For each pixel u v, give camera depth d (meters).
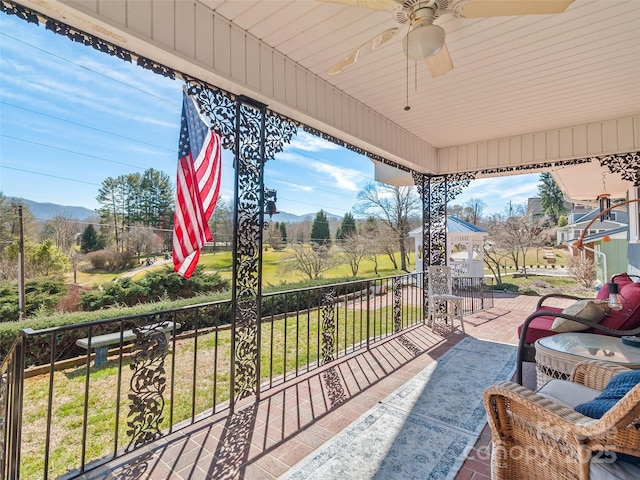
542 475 1.25
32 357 4.29
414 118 4.08
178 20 2.04
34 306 6.91
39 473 1.94
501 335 4.55
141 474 1.80
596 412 1.22
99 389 3.26
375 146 3.87
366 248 14.11
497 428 1.39
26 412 2.75
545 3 1.65
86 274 7.99
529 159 4.59
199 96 2.33
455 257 11.67
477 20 2.24
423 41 1.76
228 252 9.75
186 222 2.44
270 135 2.86
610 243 9.18
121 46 1.94
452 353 3.78
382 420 2.33
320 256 12.63
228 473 1.80
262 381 3.05
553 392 1.67
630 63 2.80
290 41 2.54
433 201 5.57
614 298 2.46
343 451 1.99
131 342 4.98
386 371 3.24
